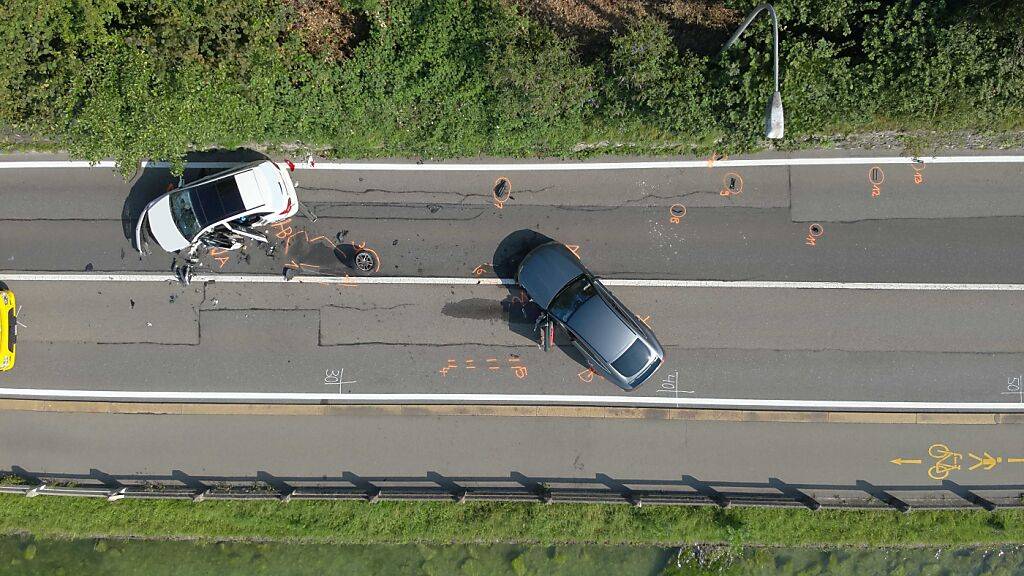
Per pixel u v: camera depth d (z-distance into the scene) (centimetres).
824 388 1474
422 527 1483
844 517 1472
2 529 1500
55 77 1251
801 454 1483
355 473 1495
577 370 1488
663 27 1323
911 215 1452
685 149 1446
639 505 1454
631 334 1366
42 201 1488
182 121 1238
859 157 1448
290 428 1495
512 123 1365
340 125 1377
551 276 1398
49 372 1502
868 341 1467
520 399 1494
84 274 1491
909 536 1468
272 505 1488
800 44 1257
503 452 1492
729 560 1501
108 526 1491
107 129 1211
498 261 1484
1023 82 1220
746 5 1292
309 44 1388
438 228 1484
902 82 1267
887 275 1459
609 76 1348
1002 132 1372
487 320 1490
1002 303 1451
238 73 1292
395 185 1480
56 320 1500
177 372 1495
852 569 1498
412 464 1495
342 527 1483
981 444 1470
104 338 1498
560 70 1296
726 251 1470
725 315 1475
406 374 1493
